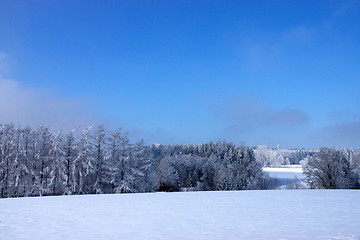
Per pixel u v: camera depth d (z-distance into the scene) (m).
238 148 117.62
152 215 16.66
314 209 18.16
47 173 43.84
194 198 26.42
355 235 10.53
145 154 51.22
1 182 40.97
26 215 16.86
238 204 21.45
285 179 107.62
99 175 46.41
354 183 62.00
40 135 45.69
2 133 43.38
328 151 57.84
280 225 13.02
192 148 134.25
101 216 16.39
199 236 11.04
